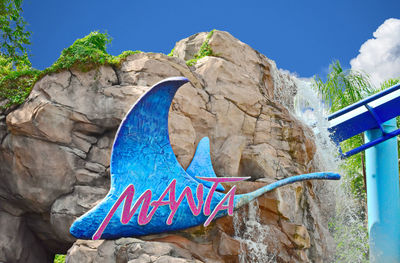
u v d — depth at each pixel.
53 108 12.04
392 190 14.80
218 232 11.50
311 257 13.14
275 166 13.45
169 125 12.29
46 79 12.49
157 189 11.12
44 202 11.98
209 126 13.32
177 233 11.31
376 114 15.05
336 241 16.16
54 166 11.89
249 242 11.56
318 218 14.29
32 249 13.38
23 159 12.03
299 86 17.86
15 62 21.17
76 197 11.70
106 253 10.12
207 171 12.22
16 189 12.19
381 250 14.38
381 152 15.16
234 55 15.37
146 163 11.20
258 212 12.22
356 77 19.72
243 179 11.88
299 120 15.41
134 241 10.14
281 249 11.98
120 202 10.38
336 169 16.03
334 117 15.34
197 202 11.44
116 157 10.95
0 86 12.93
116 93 12.35
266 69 16.47
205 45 15.28
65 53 13.12
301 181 13.31
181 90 12.95
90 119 12.27
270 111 14.52
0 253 12.31
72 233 10.27
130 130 11.16
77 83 12.54
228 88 14.05
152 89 11.19
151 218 10.77
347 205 17.23
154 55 13.27
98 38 14.15
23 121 11.96
